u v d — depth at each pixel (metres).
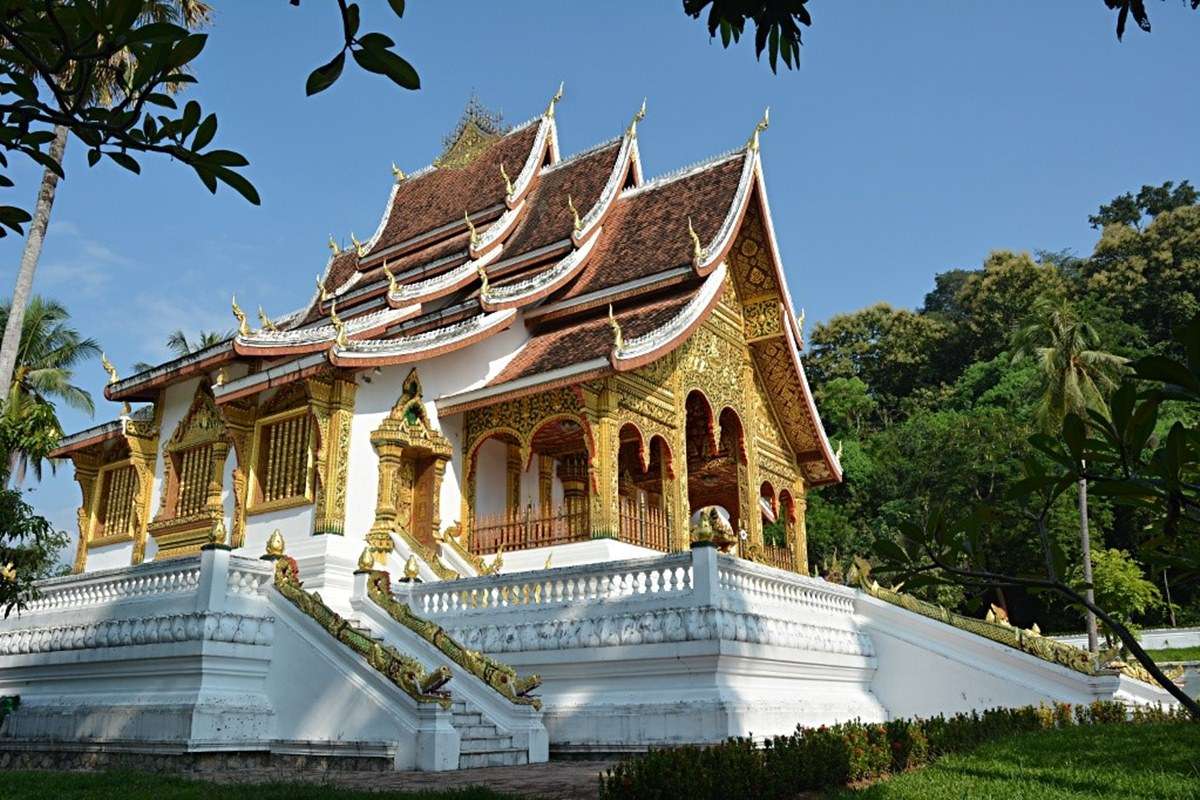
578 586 13.20
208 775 10.60
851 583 17.16
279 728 12.17
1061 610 42.34
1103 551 37.97
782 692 13.26
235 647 12.33
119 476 23.06
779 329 24.09
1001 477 46.59
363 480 18.22
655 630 12.01
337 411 18.05
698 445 24.28
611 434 18.31
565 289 22.89
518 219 25.97
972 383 62.06
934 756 9.75
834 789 7.84
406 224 28.64
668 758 6.92
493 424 19.70
